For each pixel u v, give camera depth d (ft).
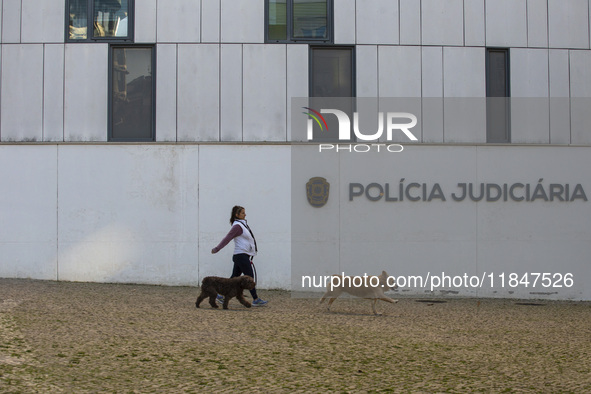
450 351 26.48
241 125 48.26
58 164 47.39
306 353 25.02
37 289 41.45
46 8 48.06
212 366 22.67
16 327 27.32
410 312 38.75
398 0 49.37
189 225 47.60
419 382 21.56
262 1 48.70
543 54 50.31
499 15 50.03
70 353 23.52
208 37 48.42
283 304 40.29
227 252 47.60
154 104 48.16
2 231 47.03
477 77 49.67
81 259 47.11
